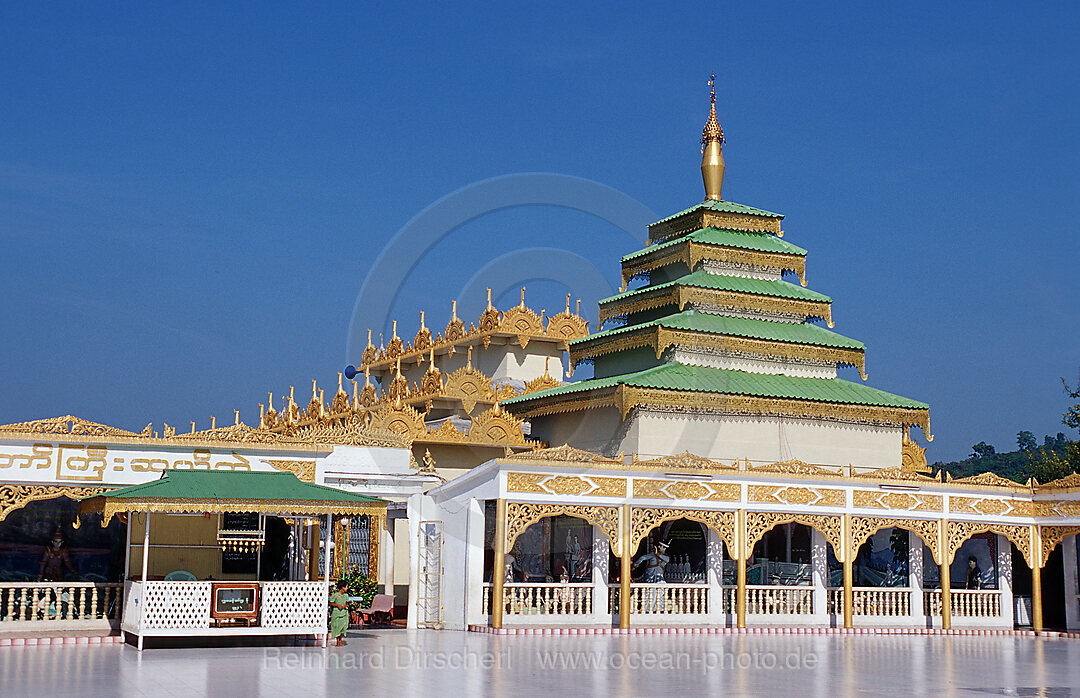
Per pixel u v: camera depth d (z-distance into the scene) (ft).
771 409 128.57
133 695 57.11
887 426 134.72
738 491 109.50
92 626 94.73
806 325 144.56
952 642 104.53
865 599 118.52
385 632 101.81
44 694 57.11
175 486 86.12
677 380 126.62
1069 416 173.47
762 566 122.72
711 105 156.35
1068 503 116.88
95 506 85.51
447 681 64.85
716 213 148.05
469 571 103.91
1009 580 123.03
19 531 104.63
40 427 92.73
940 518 116.98
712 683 66.49
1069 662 84.79
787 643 97.86
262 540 103.35
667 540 124.16
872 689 65.10
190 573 95.35
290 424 176.45
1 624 91.25
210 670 69.10
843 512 113.09
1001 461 416.67
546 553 124.98
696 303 139.03
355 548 131.75
